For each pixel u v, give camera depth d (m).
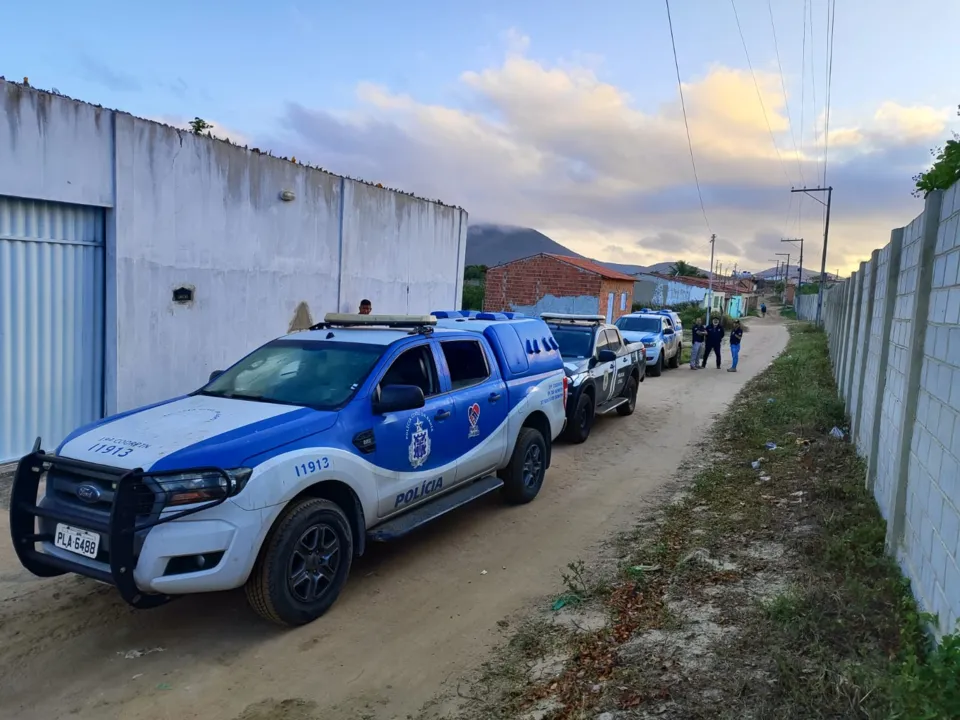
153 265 7.84
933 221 4.77
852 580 4.40
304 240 10.08
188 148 8.12
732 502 6.94
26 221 6.77
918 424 4.55
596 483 8.10
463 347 6.39
